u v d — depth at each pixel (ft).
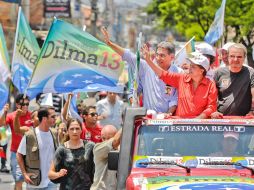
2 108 75.20
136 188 43.62
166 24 205.36
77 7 264.72
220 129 48.32
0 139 94.22
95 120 75.05
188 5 184.75
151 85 57.16
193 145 47.93
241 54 53.47
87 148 60.70
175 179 44.60
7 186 88.84
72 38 71.31
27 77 79.00
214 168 46.93
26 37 78.79
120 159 46.80
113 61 71.51
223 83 54.08
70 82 71.77
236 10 164.25
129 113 47.57
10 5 211.41
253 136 47.96
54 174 59.93
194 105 51.39
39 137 67.21
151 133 48.37
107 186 57.62
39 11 221.46
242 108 53.93
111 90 71.97
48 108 67.21
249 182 43.78
